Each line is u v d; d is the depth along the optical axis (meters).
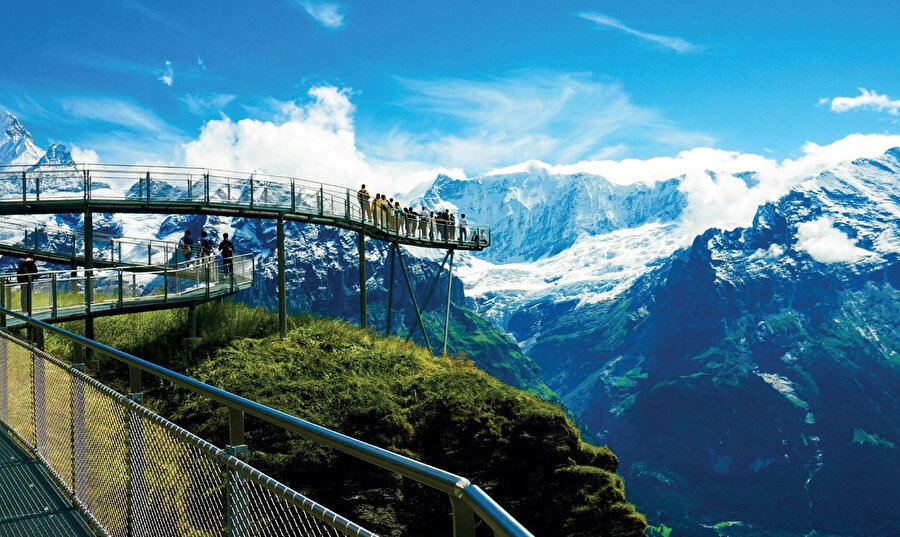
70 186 35.56
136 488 6.11
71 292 28.81
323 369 31.88
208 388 4.91
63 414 8.21
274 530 4.00
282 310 37.66
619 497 28.88
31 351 9.57
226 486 4.55
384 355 36.06
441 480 2.67
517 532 2.21
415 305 56.09
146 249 39.84
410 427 27.17
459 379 31.84
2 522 7.41
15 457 9.48
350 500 21.95
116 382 28.38
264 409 4.16
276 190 40.09
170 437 5.40
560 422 29.50
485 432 28.33
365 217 47.53
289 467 22.12
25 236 38.59
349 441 3.29
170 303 33.06
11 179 34.69
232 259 38.19
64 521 7.44
